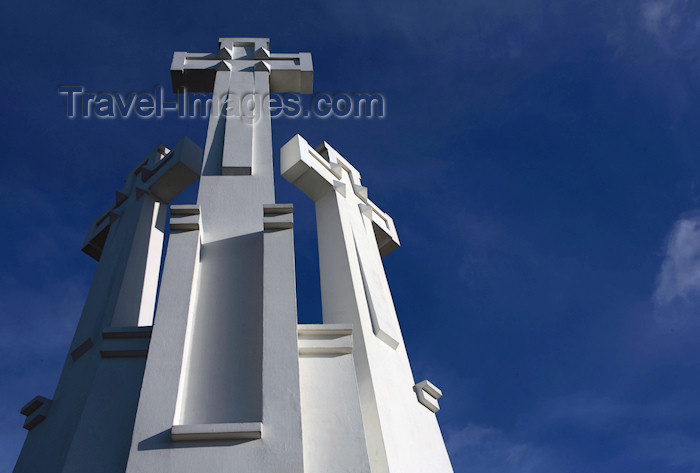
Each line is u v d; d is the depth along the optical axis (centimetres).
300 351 623
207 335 614
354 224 891
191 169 902
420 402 751
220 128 891
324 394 592
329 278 813
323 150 980
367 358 698
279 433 516
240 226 721
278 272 638
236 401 565
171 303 605
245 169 798
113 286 798
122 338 647
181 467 492
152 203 916
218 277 667
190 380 575
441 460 704
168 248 652
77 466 548
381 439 629
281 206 692
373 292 799
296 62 1062
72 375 708
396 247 1045
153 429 514
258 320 629
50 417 672
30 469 626
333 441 554
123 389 611
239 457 499
